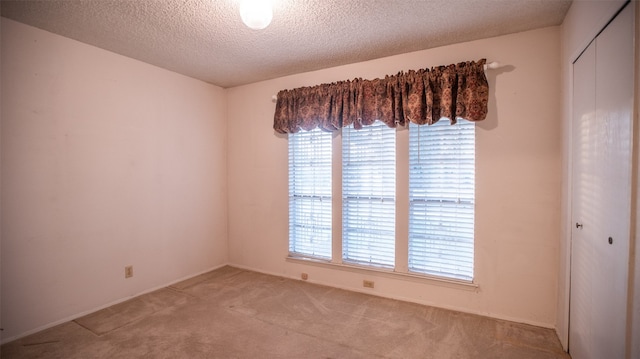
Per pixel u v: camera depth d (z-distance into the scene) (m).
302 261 3.21
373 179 2.81
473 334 2.13
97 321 2.34
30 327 2.16
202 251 3.46
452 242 2.52
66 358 1.88
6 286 2.05
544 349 1.95
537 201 2.21
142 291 2.87
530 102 2.21
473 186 2.42
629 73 1.19
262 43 2.43
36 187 2.18
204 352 1.95
